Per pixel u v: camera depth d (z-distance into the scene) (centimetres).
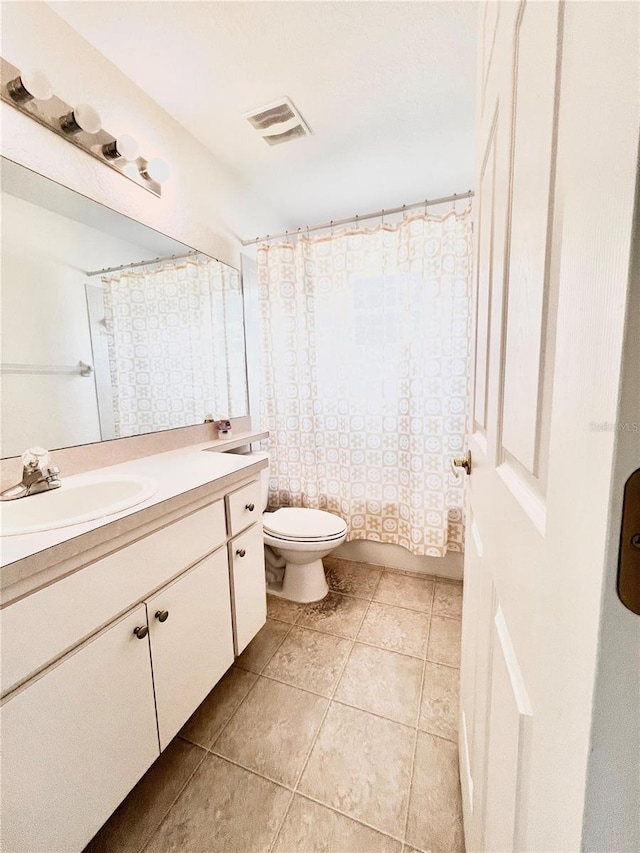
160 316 157
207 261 182
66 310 122
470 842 72
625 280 20
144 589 87
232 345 203
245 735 111
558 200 32
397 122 157
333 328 206
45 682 65
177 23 112
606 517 22
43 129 110
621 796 23
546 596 31
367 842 85
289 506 226
